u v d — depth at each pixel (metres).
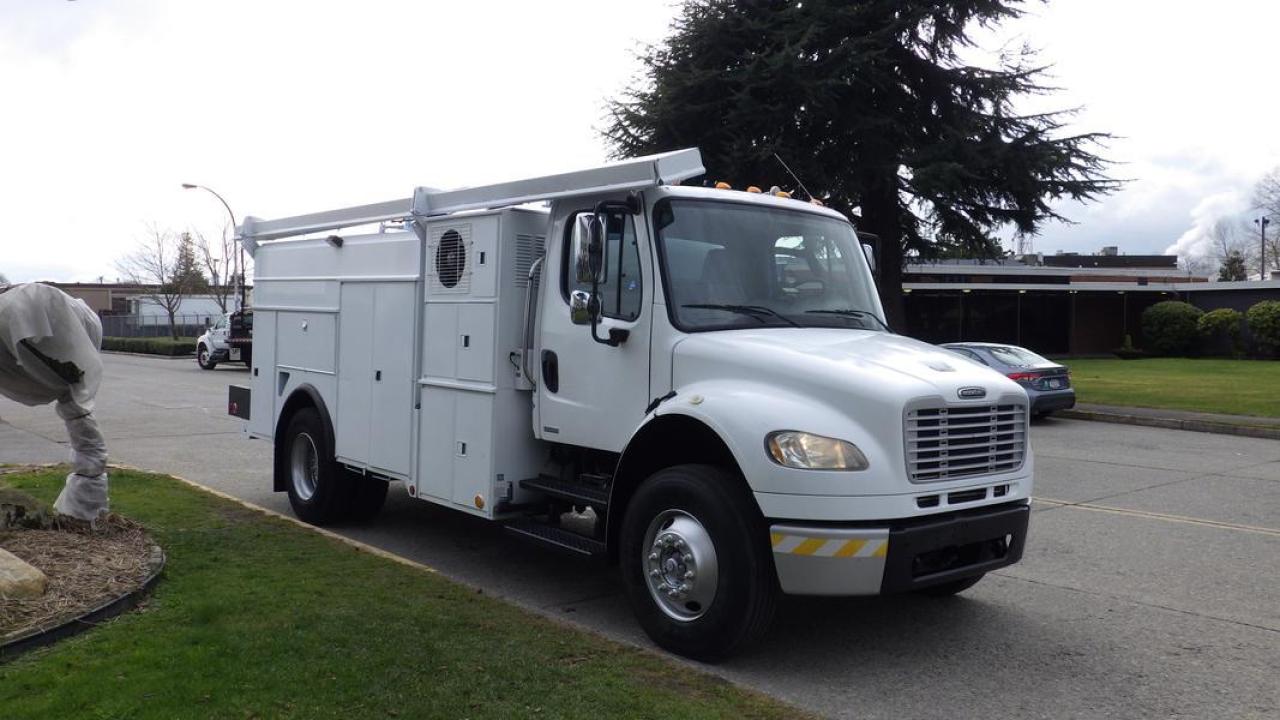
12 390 6.55
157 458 12.72
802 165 21.94
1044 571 7.48
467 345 6.88
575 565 7.47
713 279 5.93
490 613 5.62
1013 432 5.59
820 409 5.02
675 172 5.82
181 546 6.99
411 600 5.82
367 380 7.96
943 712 4.70
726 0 22.61
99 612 5.23
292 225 9.01
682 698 4.47
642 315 5.83
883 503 4.86
